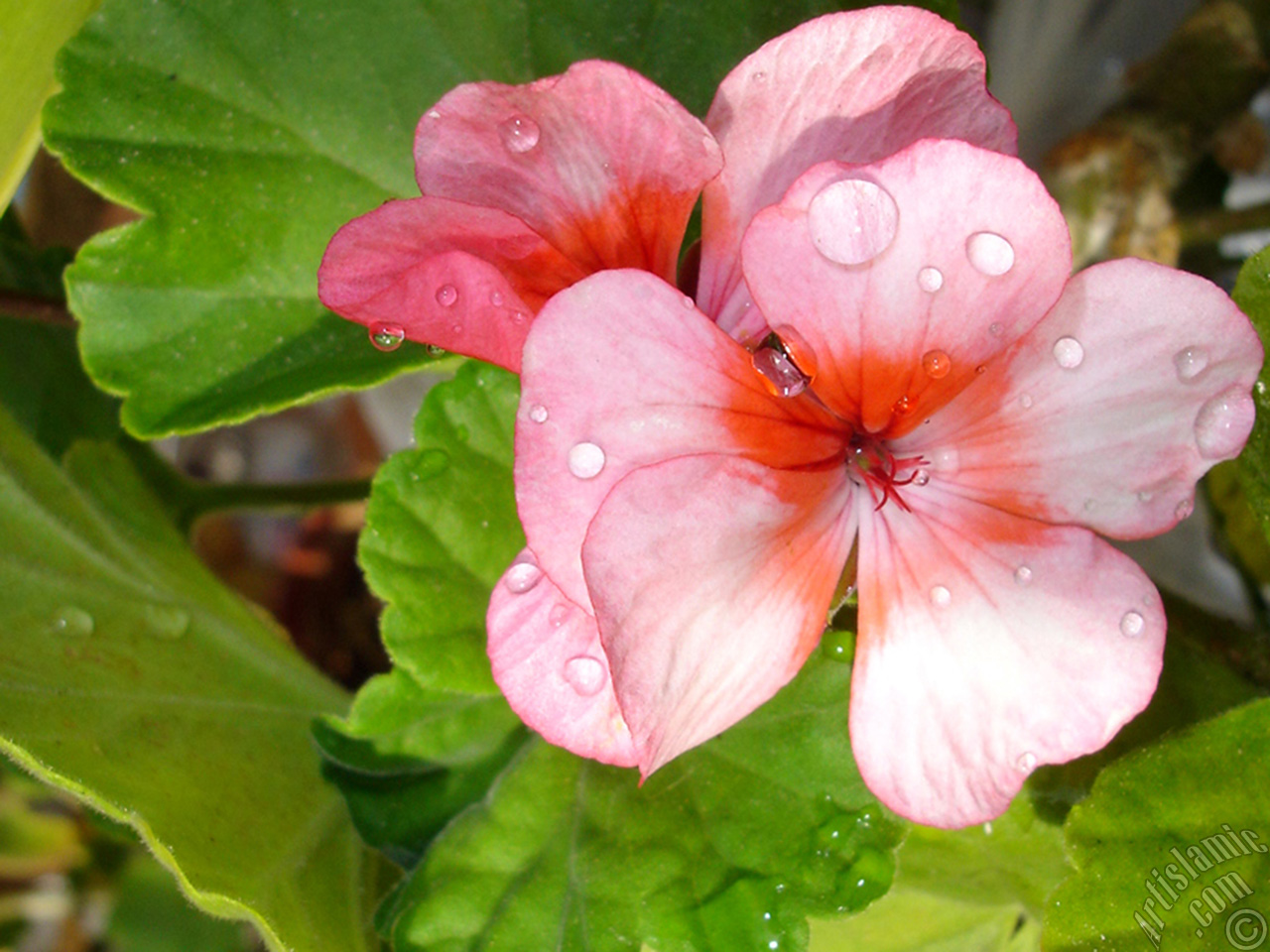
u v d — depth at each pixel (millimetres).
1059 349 107
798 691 128
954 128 111
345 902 134
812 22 106
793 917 122
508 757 135
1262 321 122
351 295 105
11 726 124
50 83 142
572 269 109
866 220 101
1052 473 109
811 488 109
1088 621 107
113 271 142
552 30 142
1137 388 107
